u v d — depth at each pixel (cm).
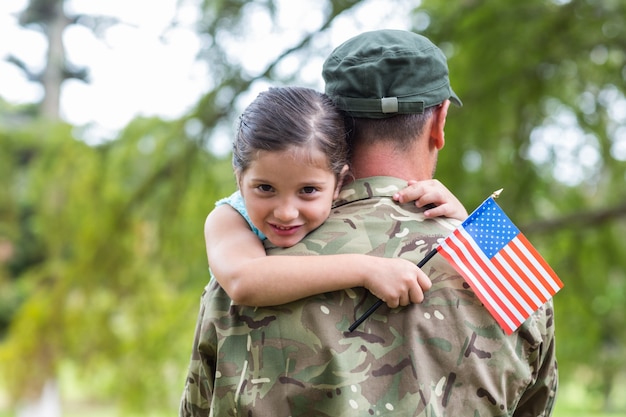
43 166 970
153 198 931
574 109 880
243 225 256
